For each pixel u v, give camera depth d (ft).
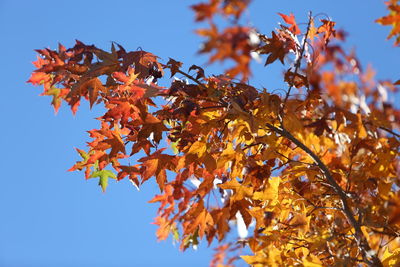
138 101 12.46
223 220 13.23
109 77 12.18
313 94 11.19
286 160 12.52
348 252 11.57
